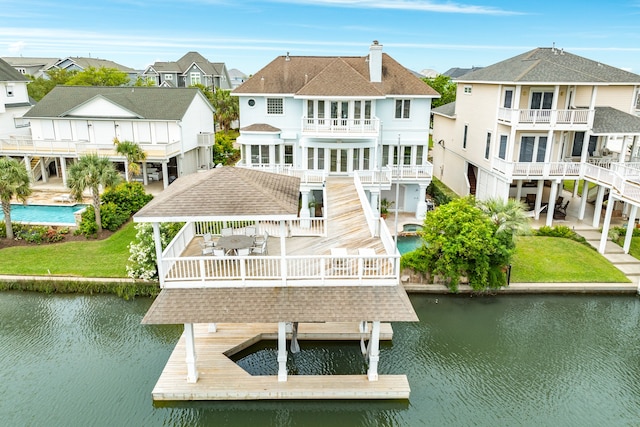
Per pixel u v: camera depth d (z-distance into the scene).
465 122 34.47
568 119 26.81
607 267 23.05
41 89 62.22
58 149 35.19
